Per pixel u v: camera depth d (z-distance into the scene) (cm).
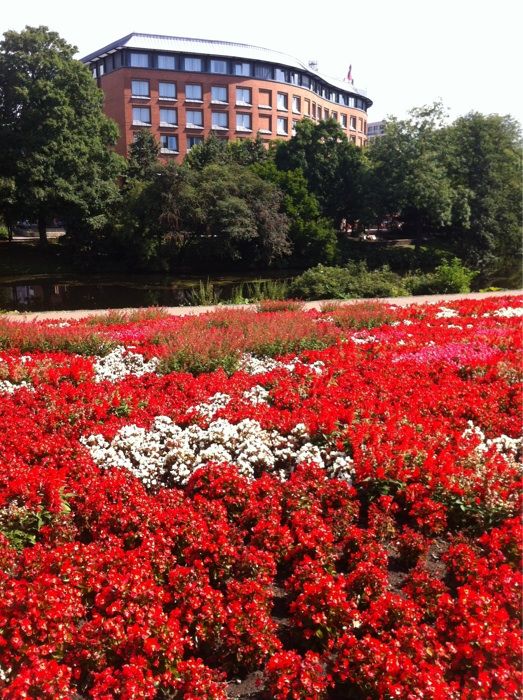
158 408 632
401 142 3578
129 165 4003
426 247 3822
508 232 3644
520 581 323
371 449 470
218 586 359
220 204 3328
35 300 2594
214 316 1186
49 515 412
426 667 269
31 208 3450
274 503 419
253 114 5591
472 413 598
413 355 833
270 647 299
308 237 3641
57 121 3316
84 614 325
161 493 438
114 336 992
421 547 377
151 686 265
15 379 748
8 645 291
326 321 1120
